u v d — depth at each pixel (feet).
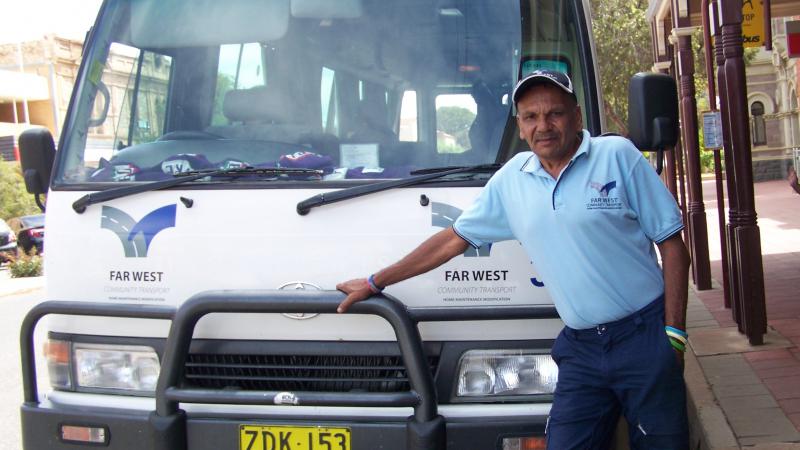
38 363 29.04
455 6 13.37
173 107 13.82
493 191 10.86
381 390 11.78
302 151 13.10
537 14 13.20
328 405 11.32
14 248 87.56
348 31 13.50
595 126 12.72
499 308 11.54
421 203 11.88
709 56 26.73
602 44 71.31
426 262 11.14
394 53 13.28
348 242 11.92
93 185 12.86
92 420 12.10
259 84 13.60
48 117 139.95
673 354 10.25
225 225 12.19
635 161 10.34
